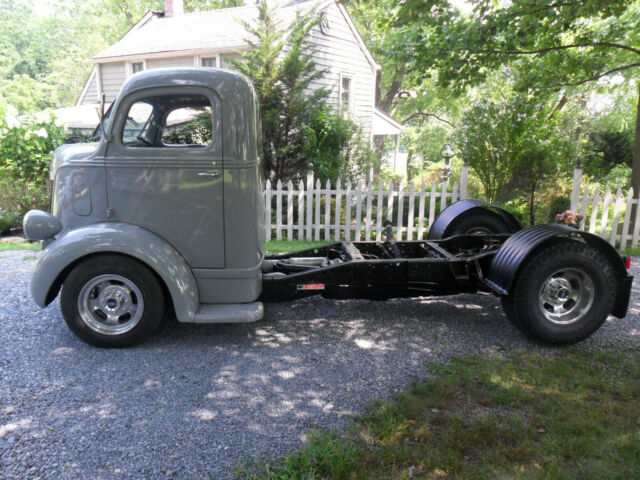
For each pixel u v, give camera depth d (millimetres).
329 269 4336
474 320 4742
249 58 10328
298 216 9258
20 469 2484
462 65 7410
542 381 3455
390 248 5172
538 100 9188
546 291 4070
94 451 2643
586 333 4078
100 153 3826
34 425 2869
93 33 39781
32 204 9914
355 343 4145
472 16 7242
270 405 3131
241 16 16250
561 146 11398
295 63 10070
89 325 3895
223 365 3697
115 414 3004
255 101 3947
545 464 2531
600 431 2822
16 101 36094
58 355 3816
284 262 4824
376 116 19391
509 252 4086
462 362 3744
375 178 17359
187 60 14883
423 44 7523
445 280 4508
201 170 3793
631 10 9539
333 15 15539
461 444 2691
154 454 2625
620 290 4164
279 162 10266
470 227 5812
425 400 3166
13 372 3518
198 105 3871
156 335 4258
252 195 3900
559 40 7770
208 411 3055
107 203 3883
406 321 4691
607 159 17094
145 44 16078
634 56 9812
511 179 11453
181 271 3838
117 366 3652
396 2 7445
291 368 3660
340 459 2529
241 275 3980
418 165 27859
